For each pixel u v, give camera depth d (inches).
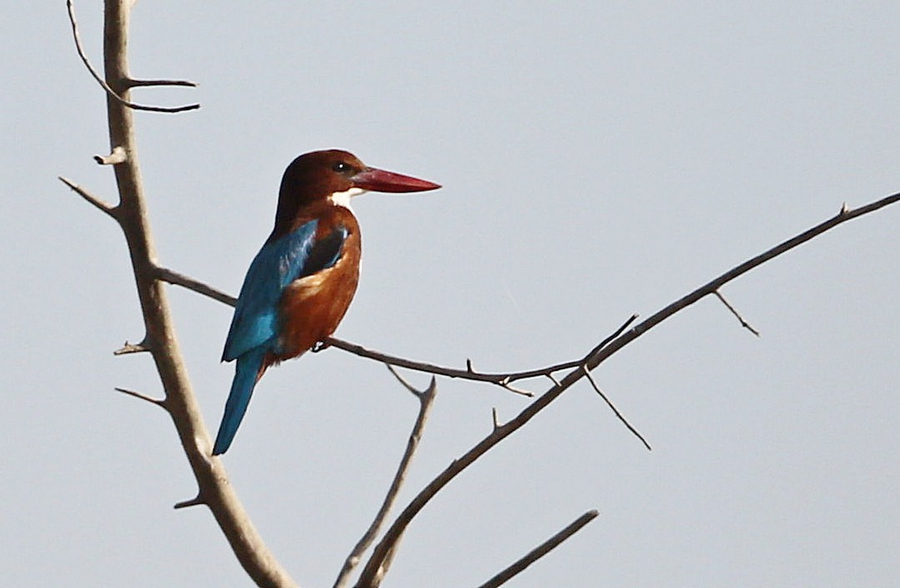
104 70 377.7
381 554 360.8
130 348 398.9
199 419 406.3
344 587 393.1
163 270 400.8
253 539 411.2
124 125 384.8
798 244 318.7
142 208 395.9
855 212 316.5
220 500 406.3
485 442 339.3
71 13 343.9
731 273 320.2
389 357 364.2
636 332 324.8
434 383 415.2
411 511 353.1
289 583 417.1
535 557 342.6
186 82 376.5
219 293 402.9
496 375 339.3
